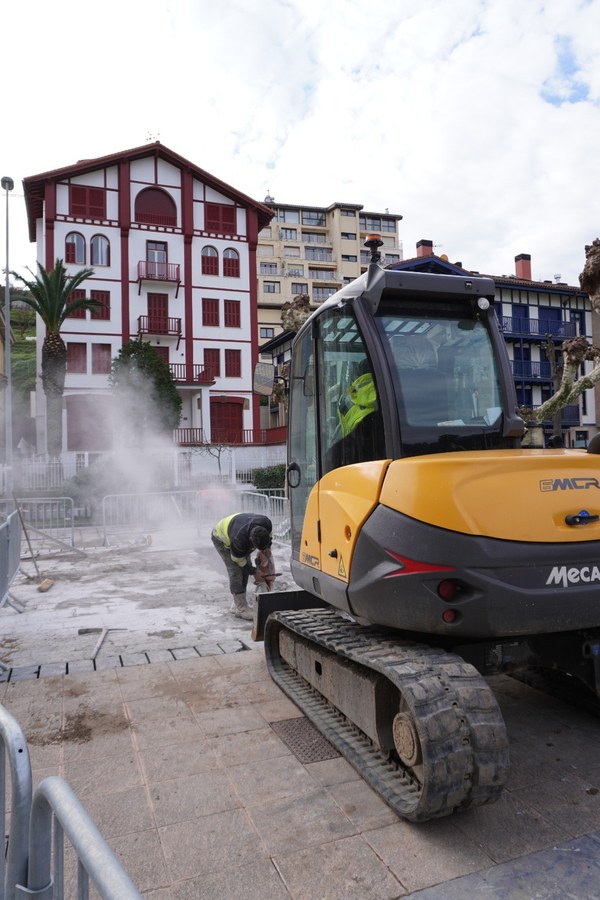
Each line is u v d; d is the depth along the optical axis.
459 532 2.86
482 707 2.79
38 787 1.63
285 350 41.25
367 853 2.71
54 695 4.65
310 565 4.07
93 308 31.45
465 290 3.68
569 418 37.41
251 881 2.54
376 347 3.46
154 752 3.71
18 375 48.53
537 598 2.86
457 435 3.49
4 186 25.58
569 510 3.01
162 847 2.78
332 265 78.50
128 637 6.20
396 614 3.02
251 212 38.53
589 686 3.59
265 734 3.95
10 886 1.73
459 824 2.92
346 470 3.55
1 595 6.29
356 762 3.38
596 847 2.73
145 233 36.00
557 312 38.56
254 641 5.56
